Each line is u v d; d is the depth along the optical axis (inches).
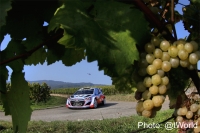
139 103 49.7
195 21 58.7
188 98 52.8
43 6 49.3
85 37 40.6
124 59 42.9
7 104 54.8
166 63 47.6
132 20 44.4
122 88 55.2
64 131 386.0
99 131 362.3
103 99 831.1
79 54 62.5
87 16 42.2
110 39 42.5
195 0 58.9
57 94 1565.0
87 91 783.1
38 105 966.4
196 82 53.2
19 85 53.3
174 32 50.9
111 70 42.3
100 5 43.6
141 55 48.3
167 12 57.8
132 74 50.4
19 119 54.1
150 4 54.2
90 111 698.8
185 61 48.9
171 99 58.3
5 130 390.9
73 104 754.8
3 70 51.9
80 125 397.7
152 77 48.1
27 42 56.1
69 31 39.5
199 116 51.3
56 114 679.1
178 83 57.4
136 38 44.6
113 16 43.7
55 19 40.4
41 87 1011.3
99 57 41.2
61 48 60.1
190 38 59.7
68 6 41.3
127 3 47.2
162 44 48.0
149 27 47.5
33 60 61.8
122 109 710.5
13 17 49.0
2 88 52.8
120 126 369.7
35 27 49.9
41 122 440.1
